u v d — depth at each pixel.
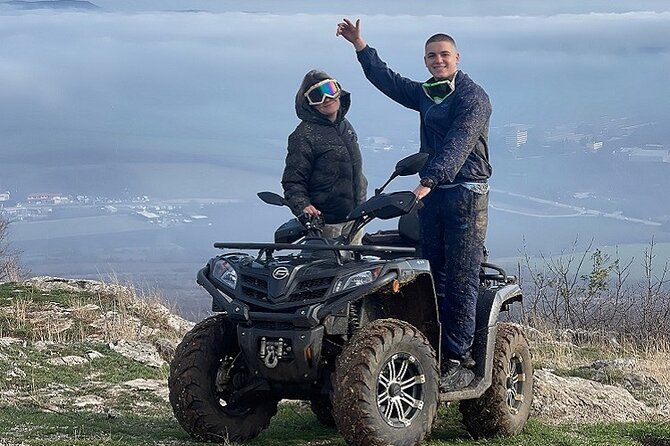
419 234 7.20
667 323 14.59
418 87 7.41
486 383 7.21
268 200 7.82
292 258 6.57
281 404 8.74
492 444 7.44
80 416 7.77
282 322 6.18
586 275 15.45
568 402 9.53
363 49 7.65
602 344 14.17
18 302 12.55
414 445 6.30
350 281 6.18
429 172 6.63
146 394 9.04
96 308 12.73
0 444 6.36
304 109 8.03
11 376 9.34
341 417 6.06
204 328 6.64
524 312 14.95
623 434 8.51
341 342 6.40
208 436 6.64
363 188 8.29
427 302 6.74
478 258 7.07
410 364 6.36
